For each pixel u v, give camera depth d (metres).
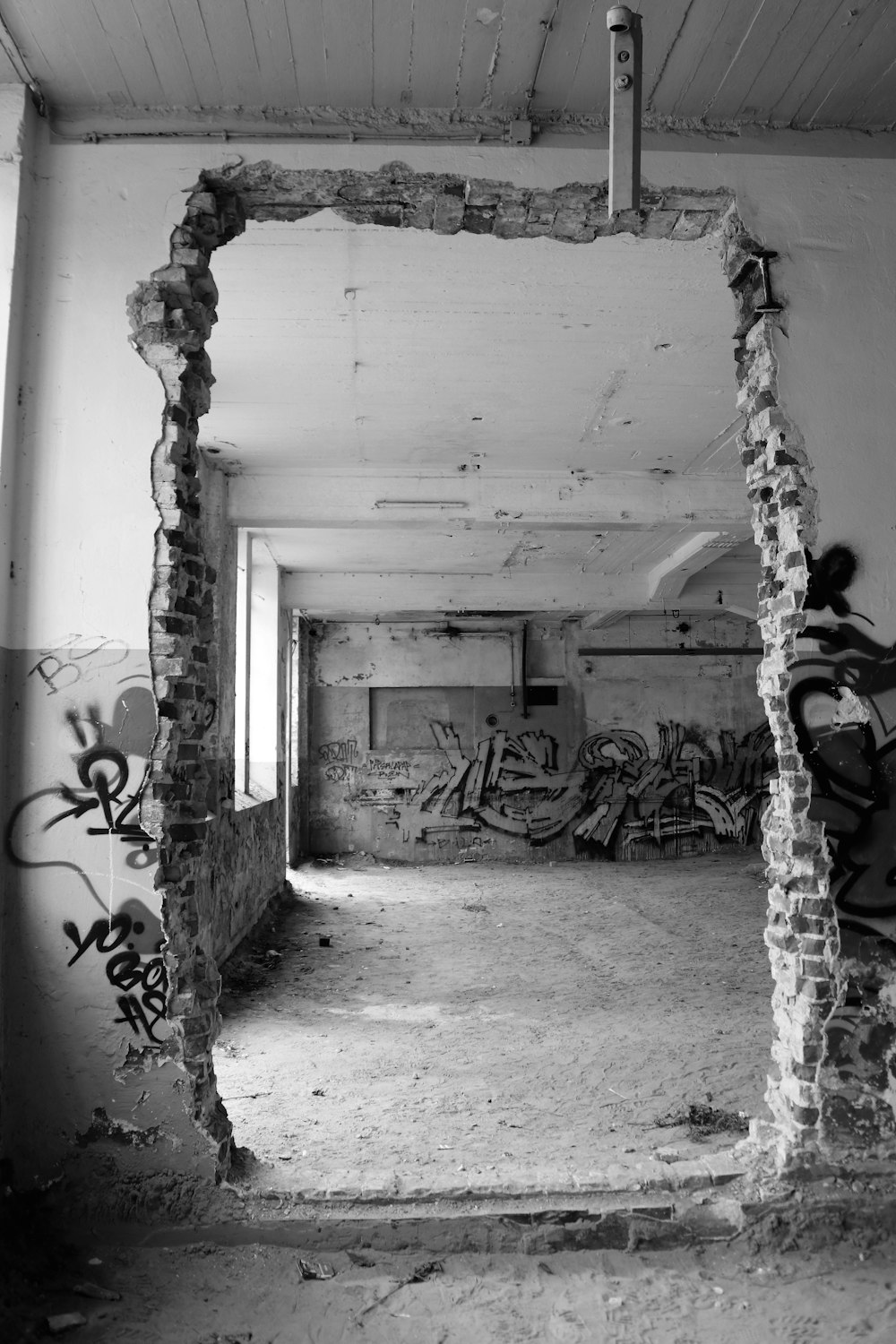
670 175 3.53
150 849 3.17
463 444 7.09
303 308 4.88
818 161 3.60
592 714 15.28
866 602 3.41
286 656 12.04
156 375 3.32
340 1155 3.84
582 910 10.48
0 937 3.12
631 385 5.95
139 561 3.27
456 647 15.11
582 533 9.57
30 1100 3.11
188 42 3.15
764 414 3.51
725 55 3.27
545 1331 2.63
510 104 3.46
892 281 3.56
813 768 3.35
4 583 3.20
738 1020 6.04
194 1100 3.12
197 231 3.43
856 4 3.04
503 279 4.62
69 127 3.41
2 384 3.19
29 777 3.19
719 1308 2.74
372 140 3.45
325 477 7.68
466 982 7.18
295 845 13.98
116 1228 3.03
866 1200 3.13
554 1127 4.20
